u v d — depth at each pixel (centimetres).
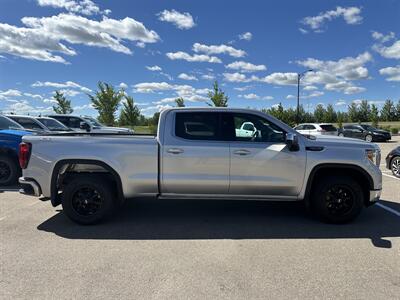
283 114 4738
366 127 3005
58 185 550
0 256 419
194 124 541
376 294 331
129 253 430
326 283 353
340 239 480
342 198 541
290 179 533
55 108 3647
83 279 360
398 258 416
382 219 574
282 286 346
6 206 654
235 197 543
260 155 529
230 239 480
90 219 533
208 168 530
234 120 544
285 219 573
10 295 327
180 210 626
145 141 533
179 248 447
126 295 328
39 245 455
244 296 327
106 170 546
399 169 1014
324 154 531
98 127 1777
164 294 330
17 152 832
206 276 368
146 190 538
